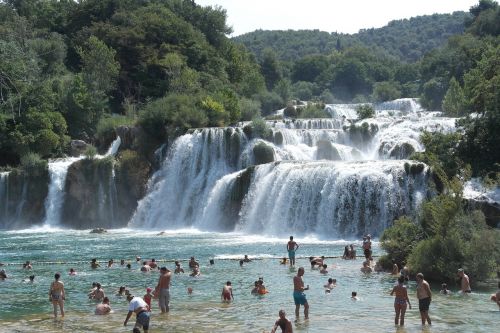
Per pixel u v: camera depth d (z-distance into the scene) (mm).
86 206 78062
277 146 78938
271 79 173125
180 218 76500
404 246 39688
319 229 60094
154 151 83062
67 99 95875
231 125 91812
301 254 47969
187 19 140625
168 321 27172
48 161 82125
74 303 32250
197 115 84500
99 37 119875
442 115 93750
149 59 113312
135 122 87875
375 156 75562
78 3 140375
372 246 51469
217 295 33312
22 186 79938
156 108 85375
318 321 26656
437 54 141625
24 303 32406
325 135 79938
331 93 188250
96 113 98250
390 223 56781
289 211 62156
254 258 46312
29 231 73812
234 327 25938
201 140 79375
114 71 105938
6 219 79375
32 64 98438
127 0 134375
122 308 30781
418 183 56625
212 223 70375
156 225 76750
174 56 110875
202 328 25797
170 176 79625
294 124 87188
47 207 79062
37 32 122875
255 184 66625
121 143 85625
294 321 26750
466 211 42562
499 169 55156
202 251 51000
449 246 34875
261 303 31016
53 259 48750
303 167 62562
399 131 76125
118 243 58312
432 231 38281
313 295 32719
